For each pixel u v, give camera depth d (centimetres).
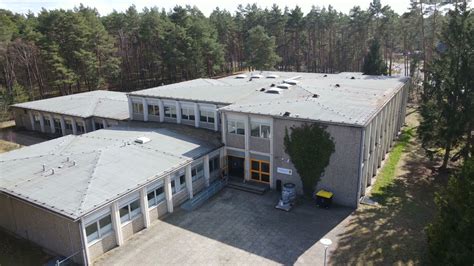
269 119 2834
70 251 2091
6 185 2291
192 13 9900
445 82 3081
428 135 3225
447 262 1670
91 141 3039
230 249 2164
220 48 8238
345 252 2091
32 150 2922
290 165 2838
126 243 2253
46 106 4791
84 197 2094
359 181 2569
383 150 3506
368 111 2752
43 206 2027
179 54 7350
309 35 9456
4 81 6862
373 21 8144
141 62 8756
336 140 2584
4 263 2091
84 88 7719
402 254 2048
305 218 2500
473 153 1834
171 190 2622
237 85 3928
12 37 7138
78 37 6744
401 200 2727
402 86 4038
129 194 2231
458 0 4125
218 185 2975
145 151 2784
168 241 2266
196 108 3403
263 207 2684
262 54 8050
